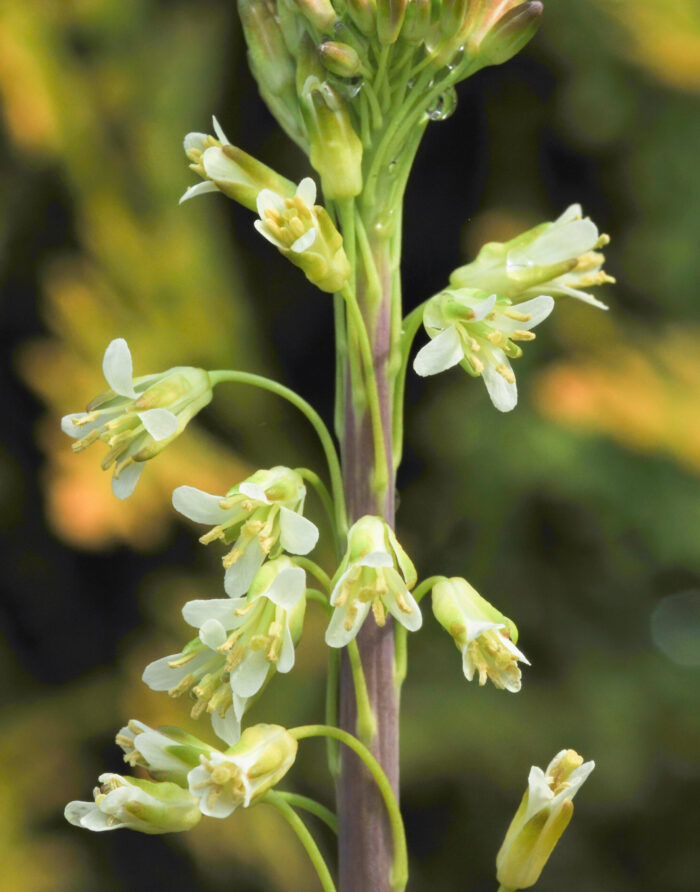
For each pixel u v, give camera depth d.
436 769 0.34
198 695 0.19
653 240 0.36
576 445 0.35
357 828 0.19
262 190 0.19
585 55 0.36
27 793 0.32
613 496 0.35
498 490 0.35
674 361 0.34
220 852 0.31
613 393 0.32
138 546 0.28
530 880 0.19
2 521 0.34
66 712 0.33
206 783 0.18
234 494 0.19
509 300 0.19
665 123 0.36
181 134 0.32
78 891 0.32
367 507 0.19
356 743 0.19
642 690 0.36
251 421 0.33
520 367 0.35
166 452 0.30
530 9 0.19
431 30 0.19
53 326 0.31
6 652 0.35
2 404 0.34
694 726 0.36
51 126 0.30
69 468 0.28
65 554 0.35
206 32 0.33
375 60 0.19
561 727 0.35
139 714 0.31
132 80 0.32
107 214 0.31
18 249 0.32
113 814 0.19
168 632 0.33
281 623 0.18
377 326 0.19
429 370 0.19
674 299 0.36
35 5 0.31
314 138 0.19
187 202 0.32
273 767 0.18
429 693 0.35
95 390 0.30
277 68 0.19
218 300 0.32
